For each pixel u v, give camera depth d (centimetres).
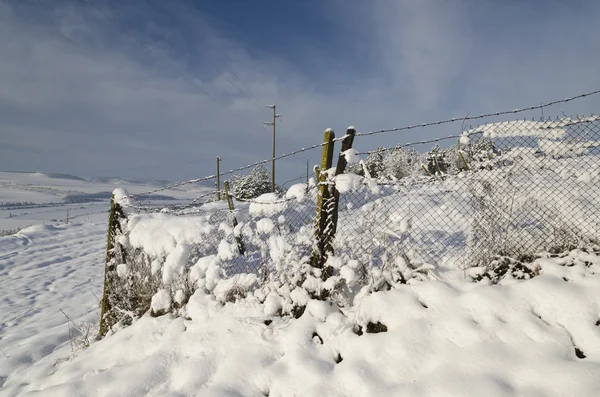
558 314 250
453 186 363
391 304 300
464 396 217
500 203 336
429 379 236
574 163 324
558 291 260
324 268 352
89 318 600
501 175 343
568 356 226
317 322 318
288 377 277
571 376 209
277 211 388
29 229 1465
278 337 318
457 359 243
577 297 252
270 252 374
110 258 500
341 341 295
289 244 368
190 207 545
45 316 631
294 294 349
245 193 2681
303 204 378
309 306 331
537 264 303
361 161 345
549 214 323
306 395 255
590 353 226
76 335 520
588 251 296
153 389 304
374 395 239
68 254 1166
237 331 340
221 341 335
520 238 321
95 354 404
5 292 775
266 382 280
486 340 249
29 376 402
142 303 461
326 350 294
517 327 250
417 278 323
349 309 319
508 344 243
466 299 280
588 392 197
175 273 426
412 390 232
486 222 335
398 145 341
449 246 361
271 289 367
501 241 324
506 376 223
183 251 429
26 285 830
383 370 256
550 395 203
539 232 322
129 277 478
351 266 337
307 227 371
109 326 474
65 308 674
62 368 394
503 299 269
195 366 312
